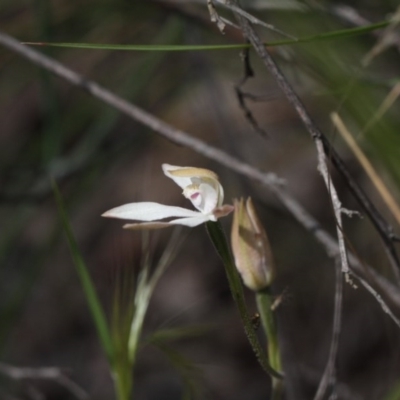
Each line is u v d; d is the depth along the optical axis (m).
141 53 1.74
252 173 1.33
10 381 1.57
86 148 1.66
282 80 1.25
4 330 1.58
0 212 1.90
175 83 1.89
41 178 1.64
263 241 1.25
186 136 1.34
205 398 1.34
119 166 2.15
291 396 1.34
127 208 1.22
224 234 1.22
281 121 1.95
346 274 1.23
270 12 1.34
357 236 1.58
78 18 1.65
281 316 1.35
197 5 1.51
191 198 1.22
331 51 1.28
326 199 1.92
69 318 2.14
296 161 1.96
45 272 2.16
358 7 1.38
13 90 1.79
